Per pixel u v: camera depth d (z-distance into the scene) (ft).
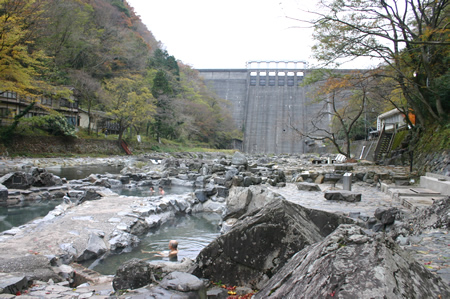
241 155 82.84
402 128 111.24
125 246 30.73
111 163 130.21
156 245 32.48
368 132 180.86
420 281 7.94
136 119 173.88
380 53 62.03
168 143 245.24
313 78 87.76
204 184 73.20
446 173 56.54
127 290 15.52
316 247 10.22
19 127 129.39
